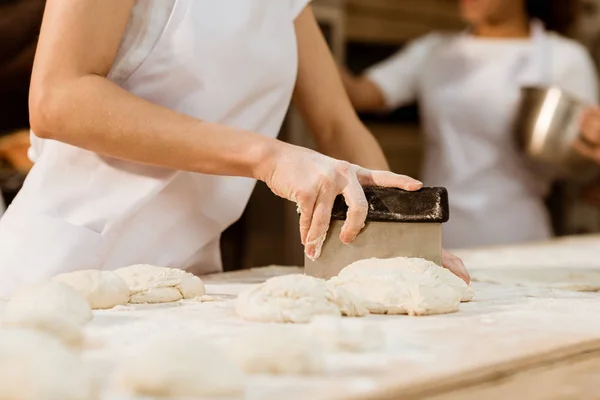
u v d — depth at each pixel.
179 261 1.36
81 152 1.24
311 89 1.45
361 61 3.48
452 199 2.69
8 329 0.72
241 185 1.38
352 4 3.31
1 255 1.24
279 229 2.71
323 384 0.63
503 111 2.60
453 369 0.67
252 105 1.32
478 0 2.64
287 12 1.33
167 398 0.59
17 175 2.03
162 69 1.22
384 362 0.70
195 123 1.11
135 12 1.21
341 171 1.07
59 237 1.22
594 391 0.67
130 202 1.25
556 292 1.15
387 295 0.94
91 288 0.96
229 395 0.60
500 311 0.97
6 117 2.33
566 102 2.27
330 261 1.09
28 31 1.99
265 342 0.67
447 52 2.74
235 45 1.25
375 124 3.53
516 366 0.71
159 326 0.85
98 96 1.09
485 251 1.84
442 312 0.95
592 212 3.34
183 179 1.31
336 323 0.76
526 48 2.64
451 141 2.69
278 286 0.90
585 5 3.22
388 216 1.06
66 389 0.56
